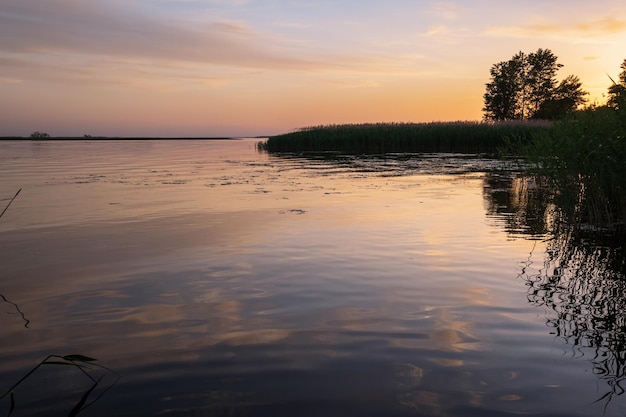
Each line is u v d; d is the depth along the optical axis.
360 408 2.05
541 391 2.19
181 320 3.09
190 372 2.39
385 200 8.42
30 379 2.34
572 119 7.25
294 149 31.95
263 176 13.33
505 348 2.64
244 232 5.84
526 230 5.93
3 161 21.70
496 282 3.86
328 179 12.31
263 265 4.37
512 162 17.80
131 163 20.28
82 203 8.33
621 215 6.51
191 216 7.00
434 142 28.30
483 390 2.20
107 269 4.29
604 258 4.60
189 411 2.04
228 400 2.13
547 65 56.28
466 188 10.19
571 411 2.03
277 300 3.45
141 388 2.24
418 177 12.70
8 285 3.85
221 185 11.12
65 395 2.19
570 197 6.50
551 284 3.80
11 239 5.55
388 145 28.92
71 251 4.96
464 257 4.62
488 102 59.38
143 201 8.54
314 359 2.52
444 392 2.18
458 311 3.22
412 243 5.21
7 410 2.06
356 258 4.59
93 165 18.86
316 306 3.32
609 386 2.23
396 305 3.34
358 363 2.47
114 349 2.67
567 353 2.58
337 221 6.49
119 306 3.36
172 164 19.41
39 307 3.35
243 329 2.93
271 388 2.23
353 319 3.08
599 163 5.93
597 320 3.05
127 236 5.68
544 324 2.99
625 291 3.63
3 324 3.04
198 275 4.08
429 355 2.56
